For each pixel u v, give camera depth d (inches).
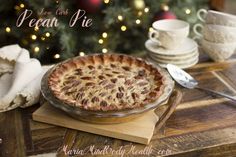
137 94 31.0
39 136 30.3
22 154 28.8
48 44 50.6
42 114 31.4
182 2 57.1
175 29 38.1
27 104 32.7
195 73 37.8
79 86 31.7
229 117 31.9
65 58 51.0
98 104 30.0
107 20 49.8
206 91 34.9
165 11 52.7
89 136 30.4
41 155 28.7
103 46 52.7
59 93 30.7
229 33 37.4
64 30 49.6
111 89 31.4
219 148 29.5
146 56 41.2
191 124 31.3
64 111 30.7
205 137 30.1
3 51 35.5
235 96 34.1
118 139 30.1
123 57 35.1
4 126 31.3
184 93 34.7
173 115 32.2
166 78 32.8
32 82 33.2
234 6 96.3
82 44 52.9
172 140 29.9
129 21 52.1
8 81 34.7
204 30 38.8
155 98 30.2
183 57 38.2
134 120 31.0
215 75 37.4
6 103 32.5
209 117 31.9
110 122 30.4
